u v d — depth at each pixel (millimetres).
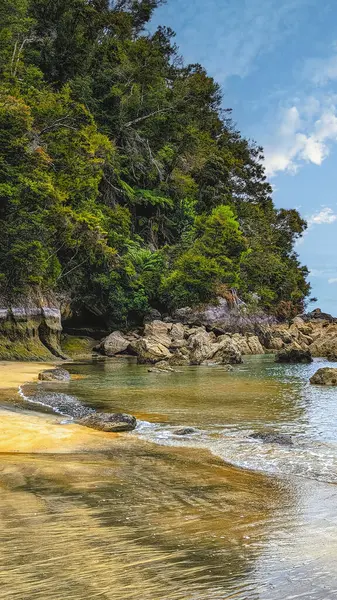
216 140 86812
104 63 60812
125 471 7254
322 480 6988
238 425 11617
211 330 49188
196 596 3283
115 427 10680
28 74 45438
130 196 56844
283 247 92500
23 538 4352
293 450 8969
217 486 6562
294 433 10750
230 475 7203
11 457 7988
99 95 60281
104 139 47125
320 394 17500
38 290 35656
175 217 64188
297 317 70188
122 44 65250
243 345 45469
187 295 52500
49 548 4129
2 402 14062
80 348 42094
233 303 54375
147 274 51031
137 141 62281
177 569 3740
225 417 12711
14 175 34188
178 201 65125
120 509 5359
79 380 21641
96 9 67312
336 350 41156
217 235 58125
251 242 70938
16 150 34812
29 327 33531
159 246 63594
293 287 77688
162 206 62656
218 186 72938
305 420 12391
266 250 75562
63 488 6160
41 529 4602
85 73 57750
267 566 3822
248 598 3262
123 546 4215
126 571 3684
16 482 6398
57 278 39562
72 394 16859
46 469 7168
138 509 5383
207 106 85312
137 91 62250
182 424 11664
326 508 5621
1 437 9609
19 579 3521
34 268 33594
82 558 3924
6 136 34469
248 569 3760
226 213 58781
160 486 6469
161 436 10227
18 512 5125
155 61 66562
